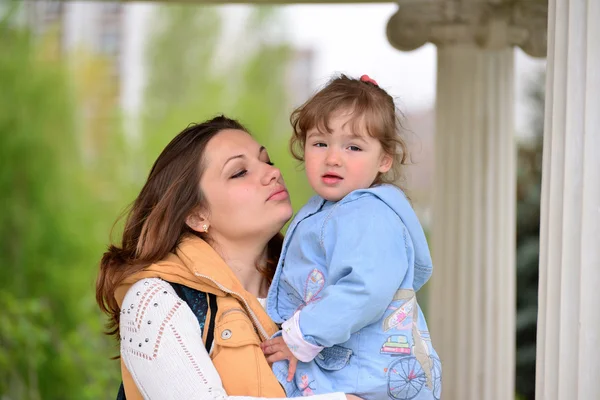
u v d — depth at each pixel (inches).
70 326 422.3
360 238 112.0
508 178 205.8
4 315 348.8
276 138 596.1
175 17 579.5
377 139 119.1
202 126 133.7
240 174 129.2
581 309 102.2
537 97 372.5
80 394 357.1
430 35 203.5
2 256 430.6
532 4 195.9
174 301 117.7
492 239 205.5
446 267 208.5
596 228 102.5
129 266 123.5
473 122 204.2
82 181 463.2
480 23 199.9
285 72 603.2
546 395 105.8
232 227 127.7
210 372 112.7
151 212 126.1
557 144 105.7
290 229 124.3
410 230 118.2
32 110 446.6
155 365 113.0
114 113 517.0
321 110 119.0
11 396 344.2
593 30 102.9
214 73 587.8
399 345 115.0
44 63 458.9
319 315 110.0
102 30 540.7
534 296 339.3
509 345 206.4
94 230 462.3
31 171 441.1
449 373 207.2
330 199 120.6
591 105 102.7
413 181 486.9
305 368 117.0
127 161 511.8
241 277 131.3
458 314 206.5
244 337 117.2
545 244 107.6
